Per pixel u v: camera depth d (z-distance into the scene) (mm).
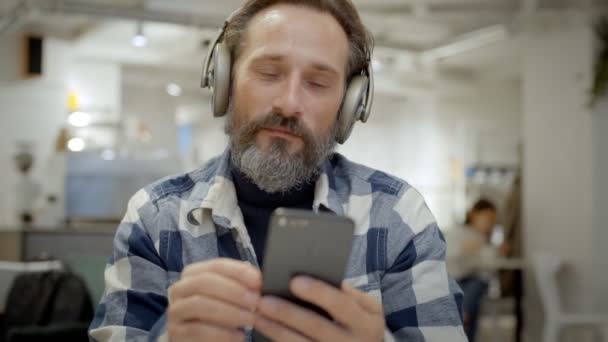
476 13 6258
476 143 9938
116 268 1035
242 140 969
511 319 6996
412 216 1073
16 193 6344
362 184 1111
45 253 4113
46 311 3346
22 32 7238
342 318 734
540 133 6098
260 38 958
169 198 1078
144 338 933
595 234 5648
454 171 9984
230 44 1028
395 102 11062
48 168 6090
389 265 1046
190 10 6609
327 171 1098
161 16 6340
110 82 8297
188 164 6426
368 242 1049
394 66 8555
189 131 12734
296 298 751
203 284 734
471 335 4727
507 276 6344
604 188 5719
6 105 7172
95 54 7934
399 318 1005
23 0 5863
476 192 9148
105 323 991
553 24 6039
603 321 4941
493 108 9938
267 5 1001
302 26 950
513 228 6727
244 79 961
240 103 970
